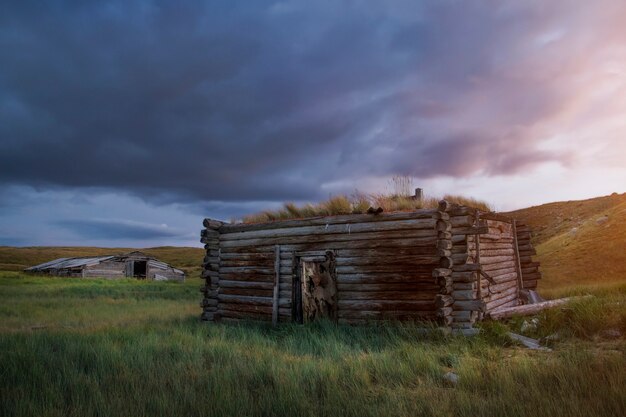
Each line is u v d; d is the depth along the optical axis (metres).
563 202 73.56
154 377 7.65
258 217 17.80
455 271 13.33
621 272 33.03
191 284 47.75
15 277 52.34
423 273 13.46
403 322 13.41
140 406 6.07
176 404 6.13
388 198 15.62
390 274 13.93
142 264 66.75
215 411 5.91
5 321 17.36
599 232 42.03
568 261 38.47
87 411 5.94
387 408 5.88
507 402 5.73
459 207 13.62
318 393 6.96
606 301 13.01
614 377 6.39
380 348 11.04
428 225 13.54
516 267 19.14
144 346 10.16
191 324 16.14
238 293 17.31
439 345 11.13
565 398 5.72
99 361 8.65
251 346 11.27
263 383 7.45
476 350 9.94
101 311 21.45
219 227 18.16
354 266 14.53
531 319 13.07
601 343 10.27
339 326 13.80
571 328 11.55
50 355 9.16
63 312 20.64
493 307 15.37
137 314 20.19
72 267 58.69
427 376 7.60
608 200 63.28
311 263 16.12
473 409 5.68
